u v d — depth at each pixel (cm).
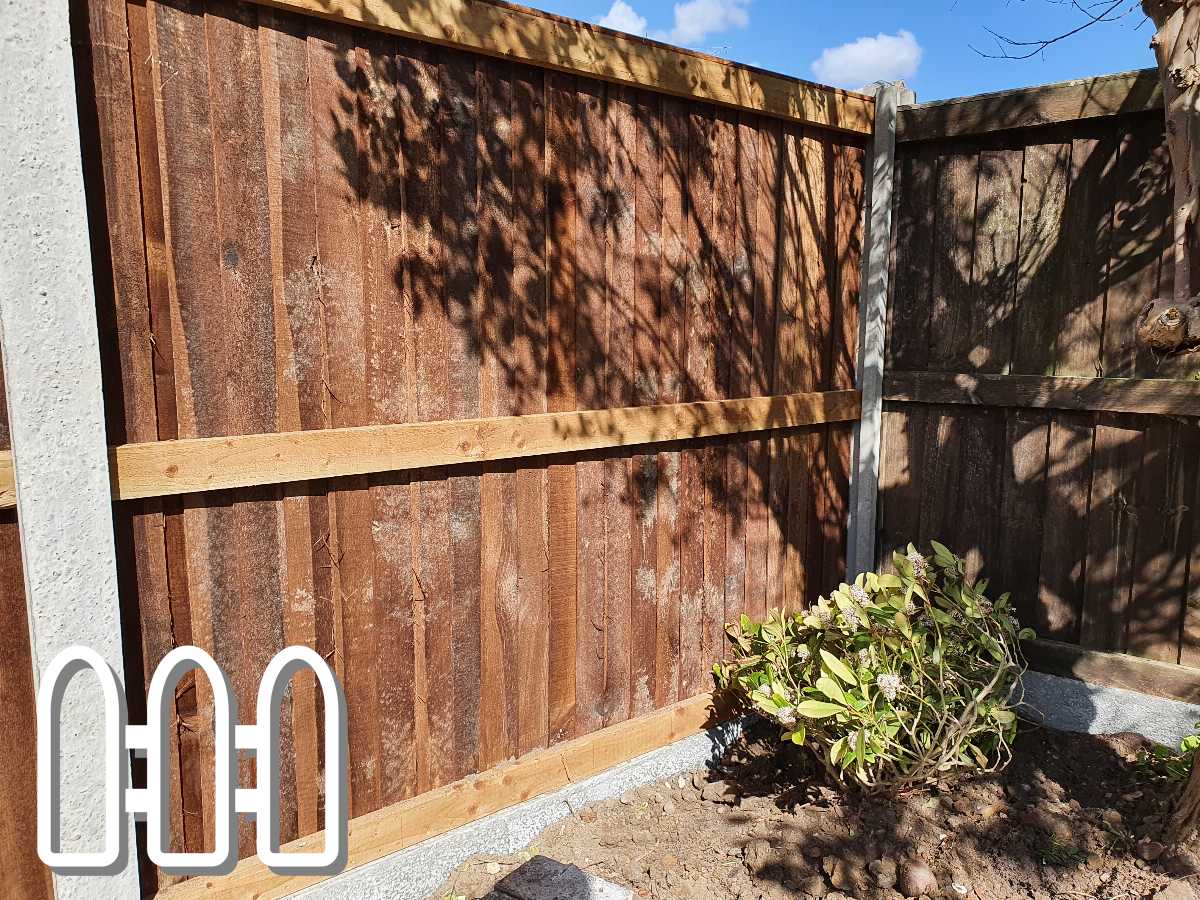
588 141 316
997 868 305
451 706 303
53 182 205
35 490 209
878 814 330
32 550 210
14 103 199
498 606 312
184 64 229
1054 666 397
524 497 314
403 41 267
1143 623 377
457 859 303
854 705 321
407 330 278
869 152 427
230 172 239
